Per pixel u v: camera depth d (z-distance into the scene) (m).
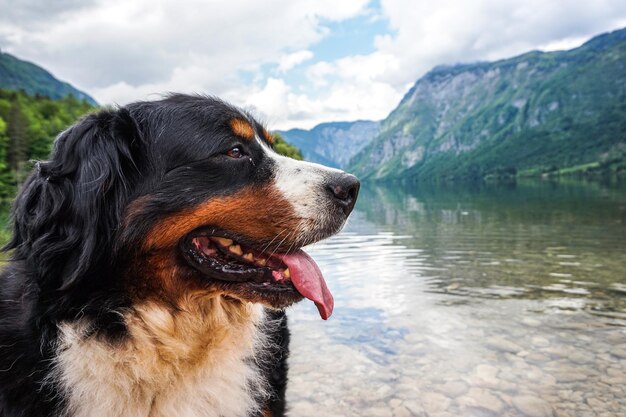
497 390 0.75
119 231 0.39
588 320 1.05
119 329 0.39
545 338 0.96
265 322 0.52
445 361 0.87
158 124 0.44
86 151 0.40
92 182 0.39
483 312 1.14
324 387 0.79
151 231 0.41
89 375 0.38
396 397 0.75
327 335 1.03
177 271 0.42
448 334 1.00
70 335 0.37
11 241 0.42
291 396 0.75
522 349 0.91
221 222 0.44
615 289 1.29
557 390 0.74
